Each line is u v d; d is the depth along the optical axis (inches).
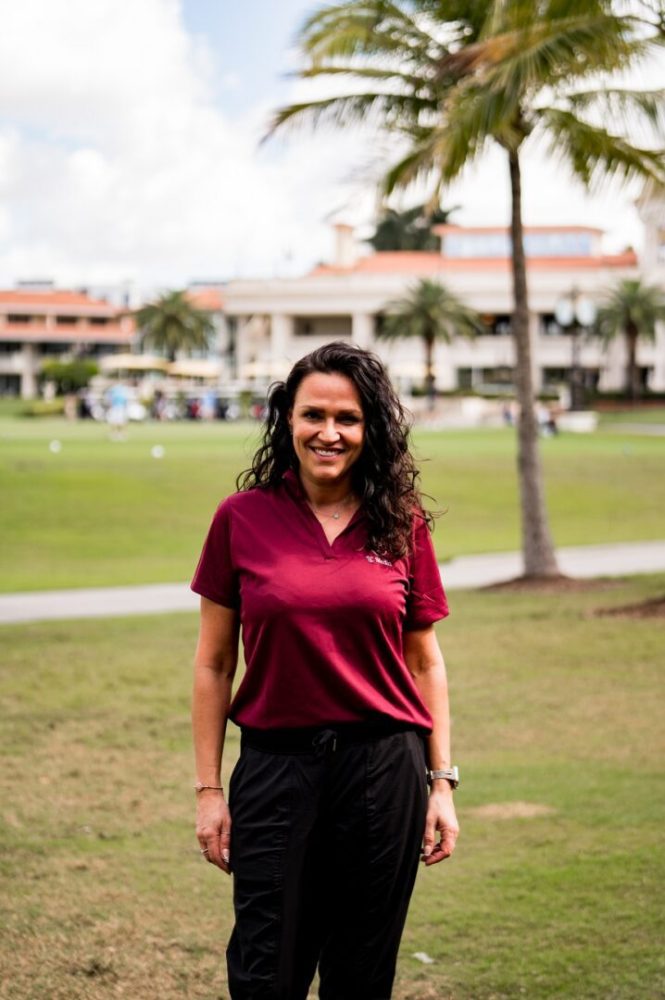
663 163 605.0
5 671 425.4
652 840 231.1
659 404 3297.2
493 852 227.9
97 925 194.7
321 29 624.7
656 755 300.0
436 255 3966.5
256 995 118.6
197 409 2920.8
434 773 127.9
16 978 172.6
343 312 3796.8
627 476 1407.5
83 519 1026.7
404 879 122.3
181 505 1114.7
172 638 503.5
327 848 120.3
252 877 119.7
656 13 498.0
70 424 2495.1
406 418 125.6
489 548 919.7
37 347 4626.0
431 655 128.6
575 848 228.1
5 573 778.8
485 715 348.5
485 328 3710.6
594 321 3250.5
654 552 880.3
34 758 306.5
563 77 565.3
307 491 124.7
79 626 540.1
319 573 119.3
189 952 183.9
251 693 122.2
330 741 118.2
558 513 1160.8
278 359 3720.5
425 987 168.7
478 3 597.0
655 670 410.3
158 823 252.5
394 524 121.3
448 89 617.9
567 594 635.5
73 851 233.8
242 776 121.6
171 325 3912.4
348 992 123.6
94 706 369.1
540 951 180.1
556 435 2207.2
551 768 289.7
